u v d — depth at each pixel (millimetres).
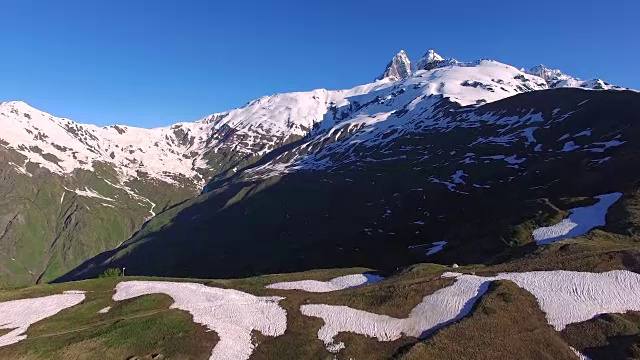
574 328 54438
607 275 62750
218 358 55344
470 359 50250
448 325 56594
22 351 56656
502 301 59250
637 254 65875
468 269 77188
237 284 85375
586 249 74750
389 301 64750
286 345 57125
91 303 74125
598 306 57344
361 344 56094
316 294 74125
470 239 133625
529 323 55750
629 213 96562
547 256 75188
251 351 56969
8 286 91750
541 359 50312
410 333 57500
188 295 74875
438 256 135625
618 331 52469
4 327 67000
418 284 68000
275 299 70875
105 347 57125
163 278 92625
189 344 57781
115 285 83938
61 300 76562
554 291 61031
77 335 60125
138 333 59875
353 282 83688
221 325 62625
